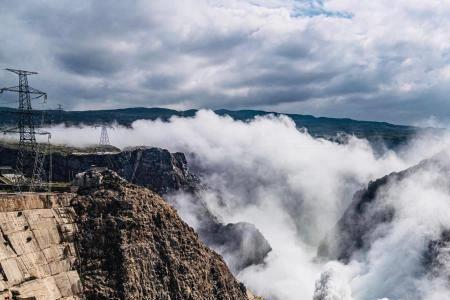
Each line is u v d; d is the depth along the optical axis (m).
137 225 163.25
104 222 159.38
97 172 181.25
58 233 150.62
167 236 170.12
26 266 134.25
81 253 152.75
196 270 170.62
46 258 141.75
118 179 177.25
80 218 158.38
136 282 152.88
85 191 171.12
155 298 154.88
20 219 140.75
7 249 131.62
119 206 165.75
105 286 148.88
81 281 147.25
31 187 194.25
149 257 160.38
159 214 172.62
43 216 148.62
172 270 163.25
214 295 173.25
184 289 162.00
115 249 156.00
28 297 126.31
